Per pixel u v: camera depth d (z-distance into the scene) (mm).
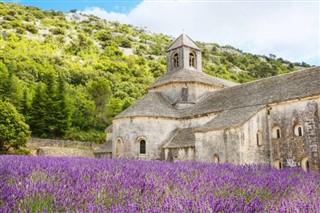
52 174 7594
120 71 117438
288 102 25469
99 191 5645
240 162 24203
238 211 4785
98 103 68875
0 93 59562
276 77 31266
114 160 15422
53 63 105625
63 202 4879
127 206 4621
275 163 25953
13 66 85625
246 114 26250
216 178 8164
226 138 25719
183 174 9031
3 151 43844
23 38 134125
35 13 186875
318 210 4781
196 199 5238
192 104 37188
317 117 23234
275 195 6734
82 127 65375
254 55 189000
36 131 58219
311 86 25000
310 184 8328
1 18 157875
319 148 22766
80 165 10336
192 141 30547
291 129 25125
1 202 4691
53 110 59062
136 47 169000
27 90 71250
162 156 33312
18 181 6207
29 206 4492
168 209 4543
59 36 147875
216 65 147500
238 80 126625
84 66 114750
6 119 43500
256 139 25609
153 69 127750
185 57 41625
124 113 34969
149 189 6156
